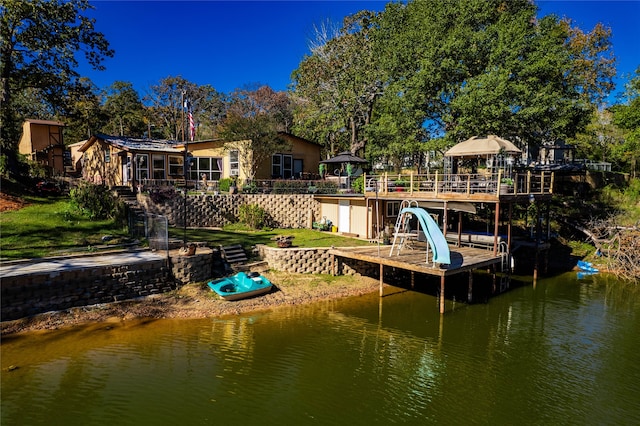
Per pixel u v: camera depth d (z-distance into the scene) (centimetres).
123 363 1062
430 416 871
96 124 4944
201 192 2508
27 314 1241
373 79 3030
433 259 1469
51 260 1454
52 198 2316
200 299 1504
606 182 3209
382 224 2273
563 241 2561
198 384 972
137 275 1465
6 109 2370
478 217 2958
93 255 1555
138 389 941
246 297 1567
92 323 1279
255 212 2414
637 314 1532
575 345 1251
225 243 1978
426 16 2491
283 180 2683
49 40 2375
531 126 2227
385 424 836
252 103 5047
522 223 2838
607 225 2400
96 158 3105
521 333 1342
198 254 1634
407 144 2448
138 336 1224
